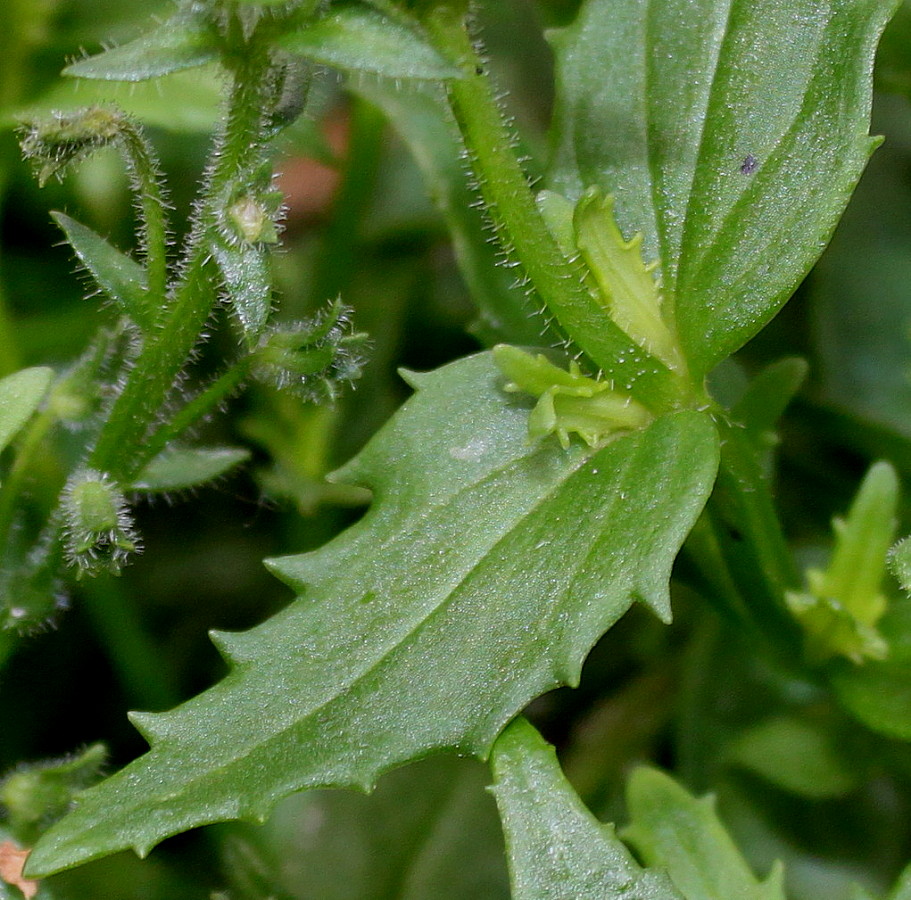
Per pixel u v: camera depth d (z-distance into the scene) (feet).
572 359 0.78
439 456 0.77
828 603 0.80
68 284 0.93
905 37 0.87
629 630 0.90
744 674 0.88
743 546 0.80
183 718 0.74
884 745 0.85
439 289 0.95
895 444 0.90
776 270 0.77
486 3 0.93
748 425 0.82
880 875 0.86
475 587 0.76
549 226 0.77
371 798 0.87
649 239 0.78
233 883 0.83
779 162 0.78
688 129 0.79
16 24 0.88
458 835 0.86
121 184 0.93
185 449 0.80
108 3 0.90
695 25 0.79
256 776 0.74
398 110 0.87
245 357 0.77
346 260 0.92
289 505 0.90
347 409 0.92
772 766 0.85
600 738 0.89
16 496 0.79
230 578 0.92
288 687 0.75
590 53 0.80
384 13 0.73
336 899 0.85
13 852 0.77
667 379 0.77
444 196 0.86
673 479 0.76
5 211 0.93
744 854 0.86
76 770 0.78
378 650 0.75
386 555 0.76
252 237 0.73
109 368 0.81
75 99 0.88
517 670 0.75
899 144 0.96
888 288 0.94
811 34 0.78
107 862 0.86
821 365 0.93
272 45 0.73
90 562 0.77
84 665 0.89
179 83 0.87
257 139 0.74
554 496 0.76
